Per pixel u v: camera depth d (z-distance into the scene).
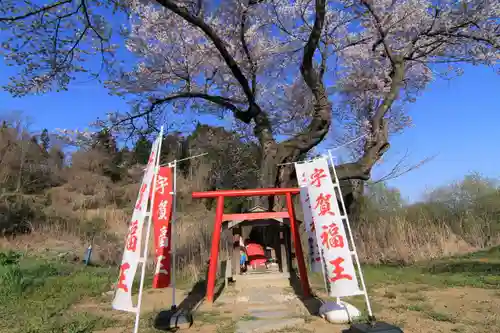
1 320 5.82
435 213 15.45
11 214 18.09
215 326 5.50
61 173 29.42
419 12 12.05
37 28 8.09
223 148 22.02
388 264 11.39
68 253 14.26
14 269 8.91
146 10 11.82
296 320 5.55
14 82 8.95
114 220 21.59
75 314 6.22
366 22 12.83
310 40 10.22
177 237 13.81
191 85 13.25
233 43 12.56
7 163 23.72
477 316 5.44
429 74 13.94
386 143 11.83
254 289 8.10
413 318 5.43
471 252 12.55
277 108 14.88
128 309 4.41
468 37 11.76
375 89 14.07
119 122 12.15
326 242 5.09
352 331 4.30
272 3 12.41
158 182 6.19
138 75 12.17
